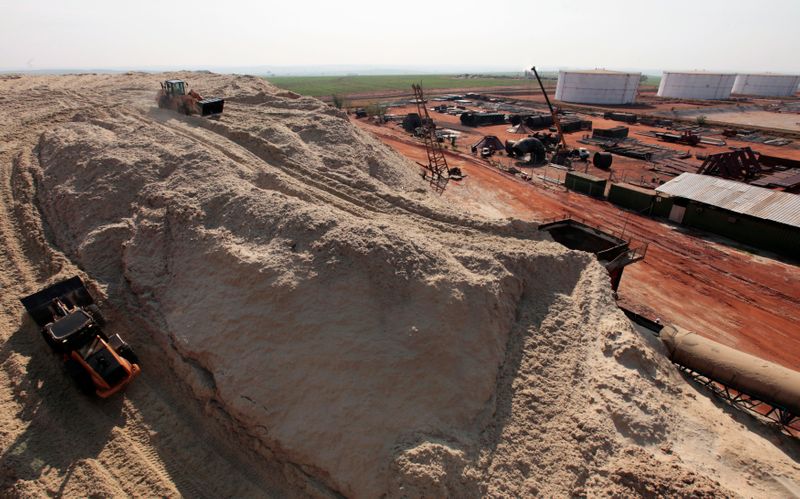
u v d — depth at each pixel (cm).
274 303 1230
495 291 1405
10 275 1533
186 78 5119
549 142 5884
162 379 1249
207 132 2780
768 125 8300
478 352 1260
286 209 1509
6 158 2209
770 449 1221
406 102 10625
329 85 17288
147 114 3095
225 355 1197
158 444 1099
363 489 998
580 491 1041
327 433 1063
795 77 14625
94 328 1192
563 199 3728
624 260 1927
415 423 1095
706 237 3038
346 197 2262
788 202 2891
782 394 1288
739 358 1405
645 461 1066
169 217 1616
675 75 13150
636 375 1304
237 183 1788
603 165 4675
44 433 1093
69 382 1220
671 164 4834
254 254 1355
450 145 5766
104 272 1527
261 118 3222
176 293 1399
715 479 1067
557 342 1392
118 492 991
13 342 1298
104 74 5500
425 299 1266
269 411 1104
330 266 1285
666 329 1584
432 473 980
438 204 2434
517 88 16162
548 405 1216
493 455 1093
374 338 1190
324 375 1138
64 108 3011
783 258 2734
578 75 11200
